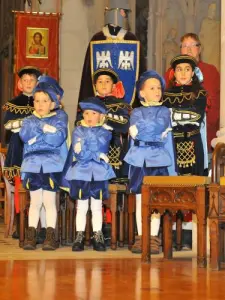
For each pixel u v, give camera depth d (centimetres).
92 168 877
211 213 700
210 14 1595
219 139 892
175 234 952
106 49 1130
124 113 947
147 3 1593
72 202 973
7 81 2364
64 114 912
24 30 1538
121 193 919
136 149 857
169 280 616
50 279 614
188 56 886
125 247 939
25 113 980
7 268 693
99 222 893
